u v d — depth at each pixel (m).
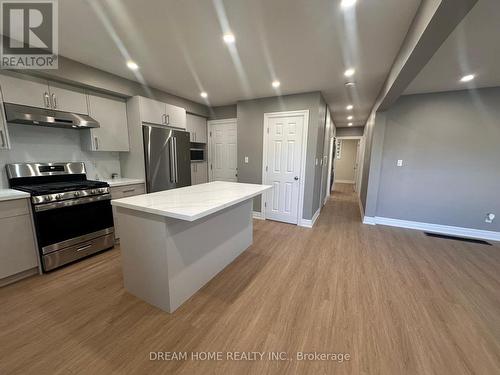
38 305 1.81
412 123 3.70
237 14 1.72
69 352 1.40
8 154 2.38
